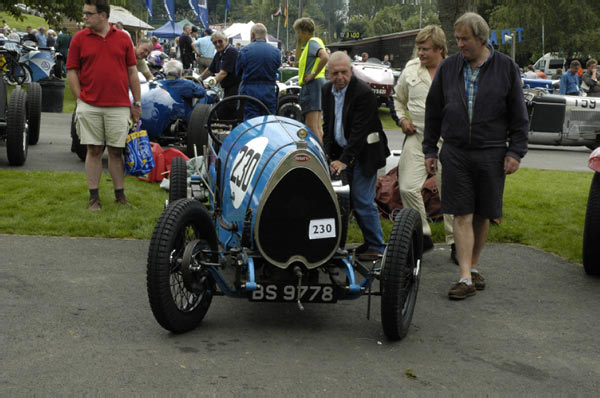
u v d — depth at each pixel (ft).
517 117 16.19
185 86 30.83
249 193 13.66
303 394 10.96
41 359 11.91
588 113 47.60
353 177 18.20
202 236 14.07
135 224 21.47
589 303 16.48
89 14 22.31
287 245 13.19
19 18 75.31
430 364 12.46
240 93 29.14
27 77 63.16
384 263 13.09
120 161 23.65
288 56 151.12
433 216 23.99
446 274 18.69
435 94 16.87
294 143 14.14
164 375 11.47
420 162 19.40
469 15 15.78
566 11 154.20
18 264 17.34
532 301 16.51
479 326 14.65
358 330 14.16
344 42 114.11
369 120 17.22
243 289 12.94
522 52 161.07
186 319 13.32
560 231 23.57
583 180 33.91
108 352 12.37
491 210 16.48
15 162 29.07
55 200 23.57
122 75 22.88
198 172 20.76
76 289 15.79
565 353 13.20
